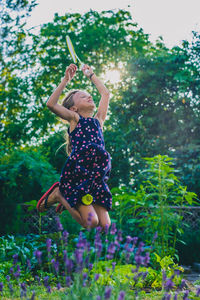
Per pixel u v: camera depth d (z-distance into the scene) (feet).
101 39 34.06
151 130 29.76
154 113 29.68
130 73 29.99
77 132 9.89
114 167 28.12
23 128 30.81
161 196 15.40
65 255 6.86
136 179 25.16
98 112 11.07
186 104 28.99
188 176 24.48
